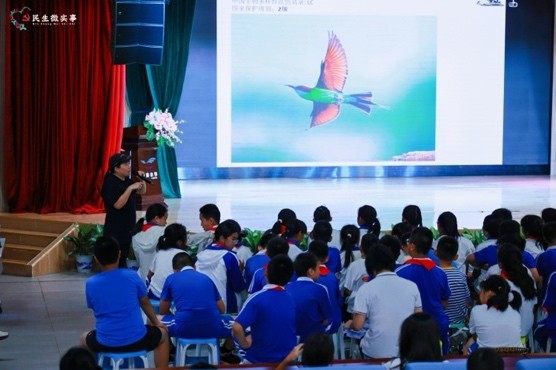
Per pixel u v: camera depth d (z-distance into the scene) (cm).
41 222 1196
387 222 1227
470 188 1669
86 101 1275
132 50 1246
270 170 1828
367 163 1855
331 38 1819
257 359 578
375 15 1827
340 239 778
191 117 1794
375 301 584
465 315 692
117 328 588
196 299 641
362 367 443
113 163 893
